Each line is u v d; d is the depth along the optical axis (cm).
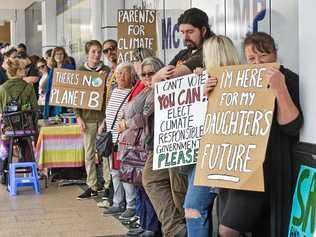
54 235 548
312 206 307
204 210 382
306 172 317
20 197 736
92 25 1091
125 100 597
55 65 902
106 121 622
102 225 585
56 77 698
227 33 541
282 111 319
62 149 790
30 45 2191
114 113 606
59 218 618
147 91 517
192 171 390
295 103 332
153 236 529
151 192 482
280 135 329
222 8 552
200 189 377
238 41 512
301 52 331
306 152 318
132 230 544
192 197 382
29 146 779
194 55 413
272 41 336
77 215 631
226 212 333
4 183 835
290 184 331
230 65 350
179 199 471
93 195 727
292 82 333
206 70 371
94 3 1038
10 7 2069
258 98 322
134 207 596
